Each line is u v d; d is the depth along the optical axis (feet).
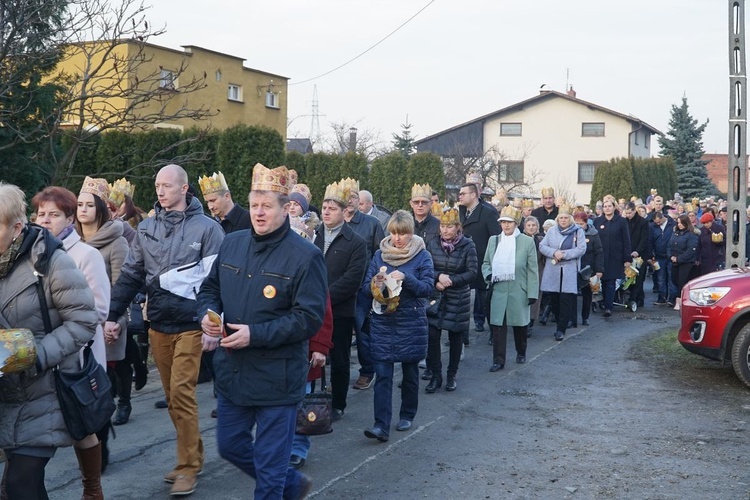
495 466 20.76
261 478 14.40
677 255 55.47
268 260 14.53
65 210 16.25
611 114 177.88
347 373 25.13
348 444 22.57
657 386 30.27
